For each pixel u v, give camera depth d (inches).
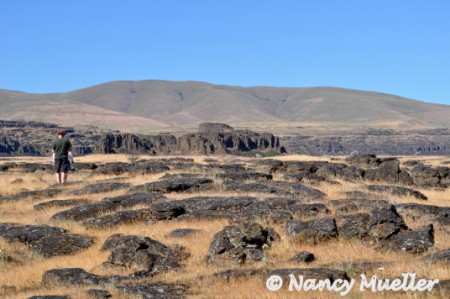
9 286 668.1
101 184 1293.1
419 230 773.3
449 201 1310.3
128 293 579.5
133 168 1608.0
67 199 1160.2
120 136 6806.1
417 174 2031.3
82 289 605.6
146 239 750.5
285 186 1267.2
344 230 804.6
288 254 738.8
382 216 792.3
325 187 1390.3
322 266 669.9
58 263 761.6
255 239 740.0
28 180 1587.1
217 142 6904.5
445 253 655.8
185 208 1011.3
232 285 602.9
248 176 1386.6
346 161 2770.7
